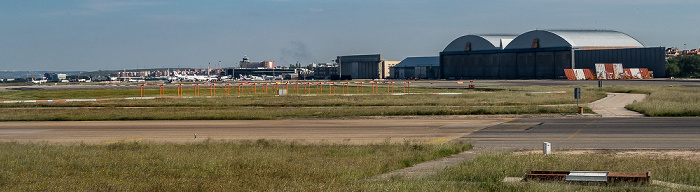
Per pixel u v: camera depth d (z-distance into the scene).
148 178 21.34
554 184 19.20
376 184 19.44
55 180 20.89
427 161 26.80
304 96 88.44
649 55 175.12
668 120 43.25
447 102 68.69
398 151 28.95
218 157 26.30
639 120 43.84
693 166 22.33
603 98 73.56
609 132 36.41
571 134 35.84
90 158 26.38
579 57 185.00
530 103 66.12
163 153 27.72
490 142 33.25
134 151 29.36
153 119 49.97
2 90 128.38
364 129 40.38
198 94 100.31
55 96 97.25
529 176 20.53
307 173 22.19
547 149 27.16
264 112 53.81
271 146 31.36
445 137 35.72
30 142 33.41
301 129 40.84
